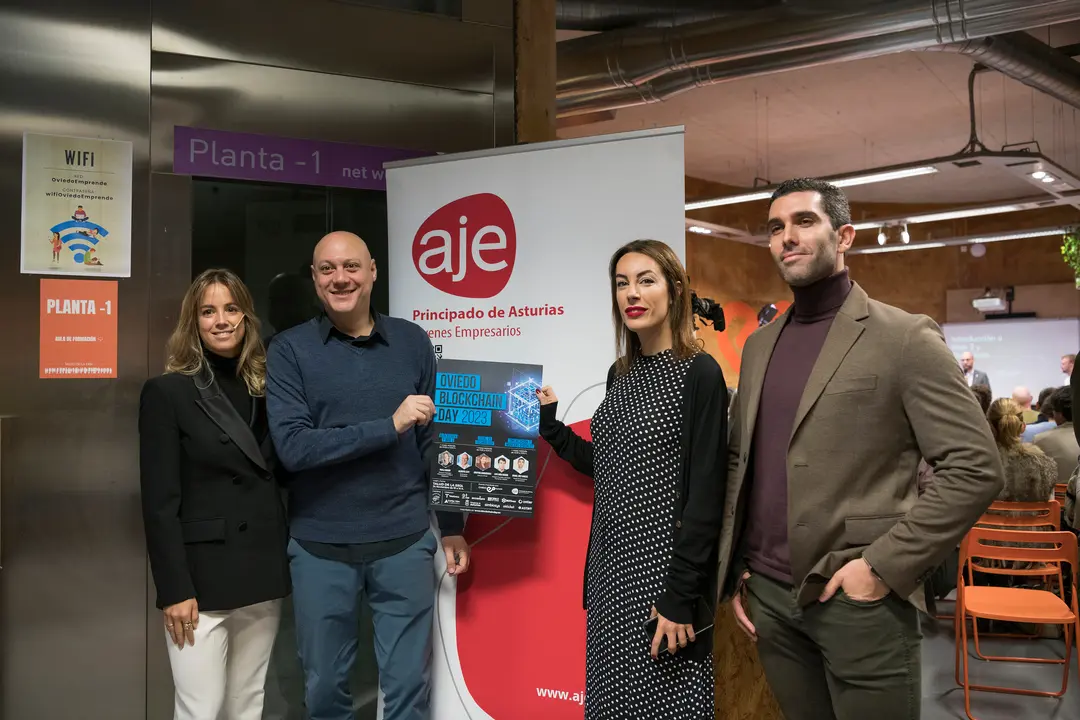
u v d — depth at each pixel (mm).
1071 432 5227
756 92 7281
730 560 1896
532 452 2385
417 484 2385
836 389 1723
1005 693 3883
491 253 2650
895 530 1626
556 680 2535
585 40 5207
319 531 2258
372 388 2305
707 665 1901
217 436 2189
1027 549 3758
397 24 3225
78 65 2809
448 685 2641
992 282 12883
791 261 1790
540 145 2602
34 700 2719
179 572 2107
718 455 1860
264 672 2342
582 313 2545
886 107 7781
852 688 1700
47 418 2758
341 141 3131
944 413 1627
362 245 2299
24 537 2721
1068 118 8242
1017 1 4109
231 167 2977
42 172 2766
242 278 3014
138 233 2871
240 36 2992
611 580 1999
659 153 2477
